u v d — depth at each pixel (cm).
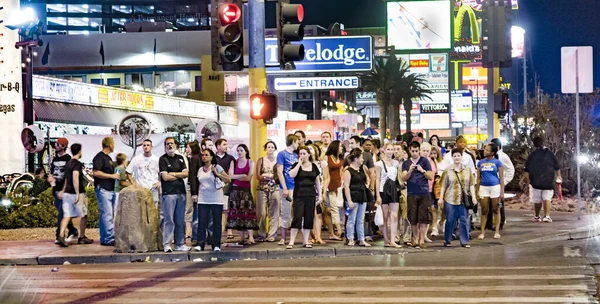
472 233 2028
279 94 7919
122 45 7444
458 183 1748
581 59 2300
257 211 1845
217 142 1803
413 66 14288
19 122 3000
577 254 1623
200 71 7319
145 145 1758
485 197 1894
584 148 3011
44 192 2300
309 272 1417
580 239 1941
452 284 1244
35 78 3959
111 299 1156
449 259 1566
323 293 1177
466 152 1956
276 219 1825
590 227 2089
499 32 2705
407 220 1802
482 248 1750
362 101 14388
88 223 2206
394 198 1723
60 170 1811
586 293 1143
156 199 1762
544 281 1262
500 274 1348
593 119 3134
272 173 1833
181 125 5275
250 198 1747
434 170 1955
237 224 1736
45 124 4069
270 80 7200
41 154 3372
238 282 1312
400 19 6894
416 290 1188
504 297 1114
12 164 2978
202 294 1191
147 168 1758
